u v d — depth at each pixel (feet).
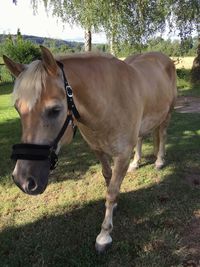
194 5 45.29
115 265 9.00
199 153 16.97
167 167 15.29
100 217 11.39
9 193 13.71
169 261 9.12
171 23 46.60
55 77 7.29
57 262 9.23
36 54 75.10
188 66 76.54
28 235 10.63
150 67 12.53
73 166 16.11
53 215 11.75
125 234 10.35
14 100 7.23
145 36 45.78
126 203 12.22
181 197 12.62
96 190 13.48
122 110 9.30
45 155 7.22
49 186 14.12
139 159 15.23
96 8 41.27
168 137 19.90
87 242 9.96
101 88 8.63
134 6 44.34
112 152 9.71
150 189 13.38
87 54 8.98
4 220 11.66
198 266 8.99
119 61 10.04
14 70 7.81
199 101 33.78
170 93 13.60
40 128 7.13
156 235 10.17
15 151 7.28
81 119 8.52
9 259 9.46
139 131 11.47
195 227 10.77
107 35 43.42
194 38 49.62
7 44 77.20
